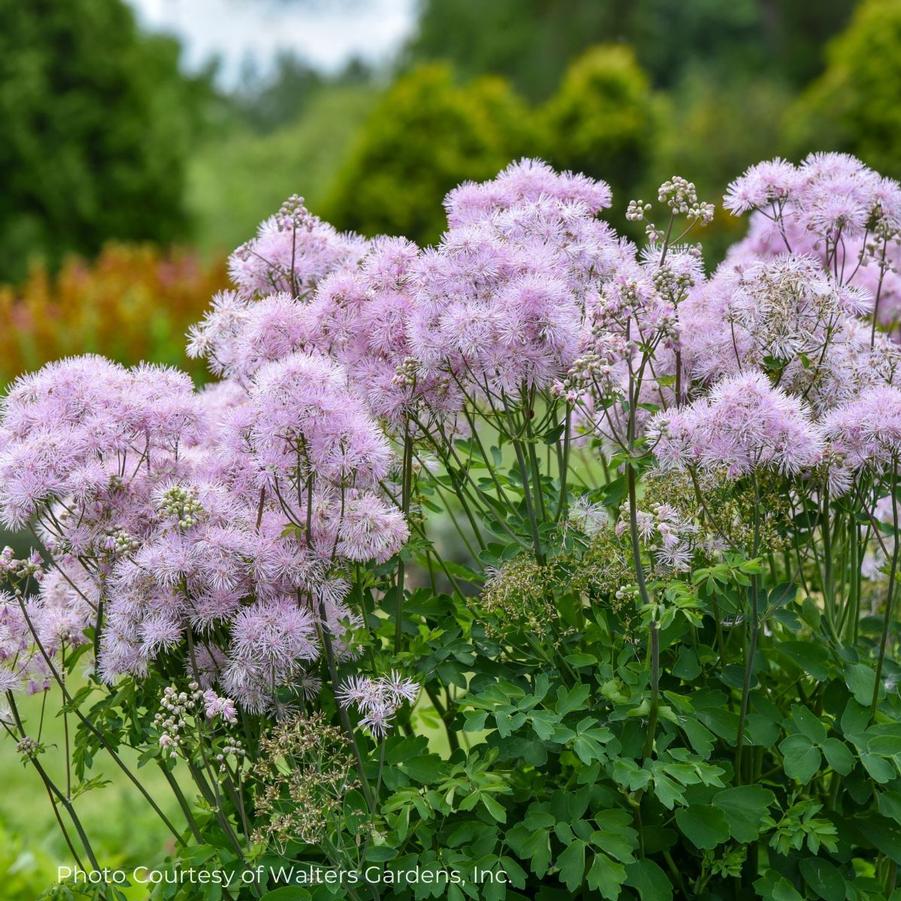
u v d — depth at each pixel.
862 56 14.62
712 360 2.76
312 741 2.46
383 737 2.57
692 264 2.65
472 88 16.45
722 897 2.77
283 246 3.05
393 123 15.31
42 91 17.58
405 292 2.75
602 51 16.50
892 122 14.38
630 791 2.58
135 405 2.63
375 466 2.50
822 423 2.71
